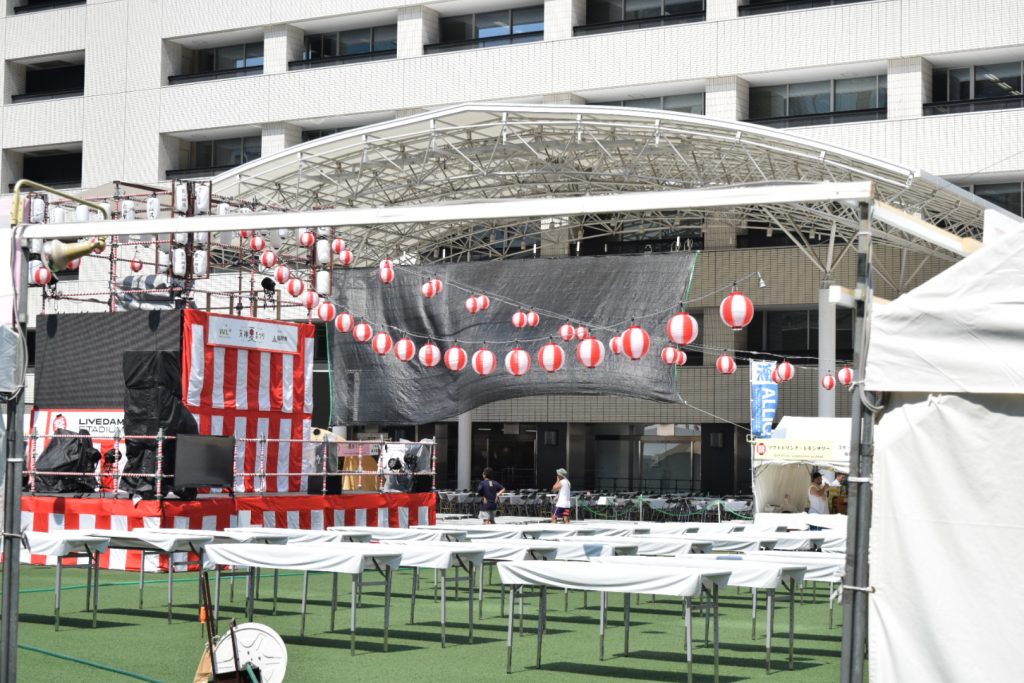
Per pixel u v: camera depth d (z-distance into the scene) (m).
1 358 6.94
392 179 27.45
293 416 19.62
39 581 15.34
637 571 8.74
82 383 18.67
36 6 39.75
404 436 35.66
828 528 19.38
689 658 8.55
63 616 12.10
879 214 5.91
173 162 37.22
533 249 31.16
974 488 5.30
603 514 29.94
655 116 22.59
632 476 33.09
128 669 9.07
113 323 18.45
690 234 31.61
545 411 33.47
